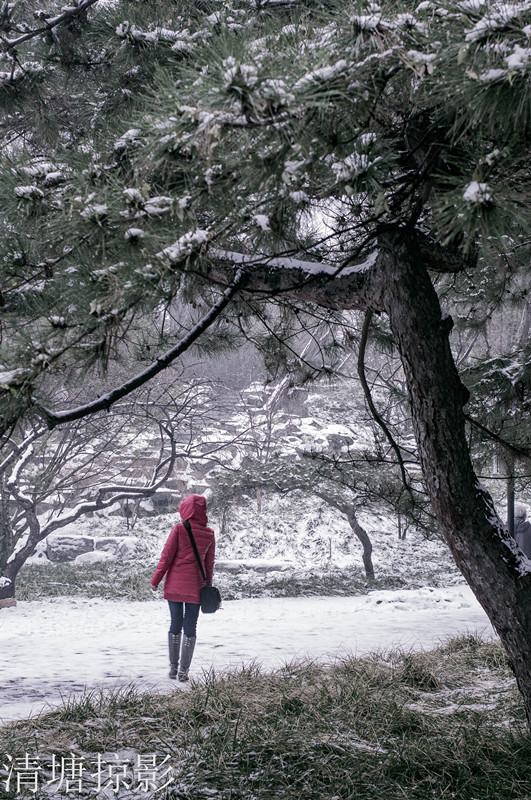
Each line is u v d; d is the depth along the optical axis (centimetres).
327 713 466
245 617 1191
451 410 312
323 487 1752
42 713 486
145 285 211
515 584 306
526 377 555
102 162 249
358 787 344
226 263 322
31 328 233
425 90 217
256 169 199
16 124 408
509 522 788
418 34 188
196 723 442
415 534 2483
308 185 241
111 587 1596
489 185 180
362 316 565
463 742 397
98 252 226
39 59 368
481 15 171
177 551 634
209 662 720
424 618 1162
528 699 310
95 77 361
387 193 289
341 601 1500
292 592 1631
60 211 240
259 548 2250
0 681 618
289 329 516
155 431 2327
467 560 315
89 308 225
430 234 338
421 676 577
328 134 200
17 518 1443
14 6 354
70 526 2367
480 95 173
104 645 871
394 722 445
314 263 339
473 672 625
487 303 649
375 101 205
